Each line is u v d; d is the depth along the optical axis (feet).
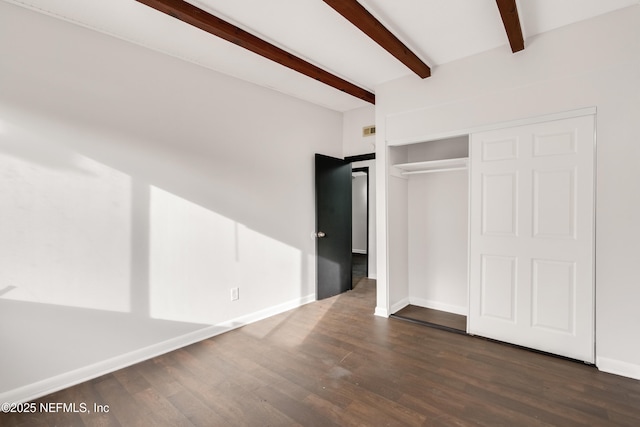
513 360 8.45
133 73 8.55
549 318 8.77
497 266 9.61
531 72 8.81
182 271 9.53
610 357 7.84
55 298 7.34
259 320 11.65
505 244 9.45
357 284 17.24
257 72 10.68
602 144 7.87
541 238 8.83
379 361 8.46
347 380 7.55
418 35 8.73
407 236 13.35
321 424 6.04
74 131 7.59
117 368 8.20
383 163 11.93
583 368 7.99
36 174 7.09
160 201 9.07
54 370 7.30
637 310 7.52
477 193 9.91
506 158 9.34
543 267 8.82
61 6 7.03
